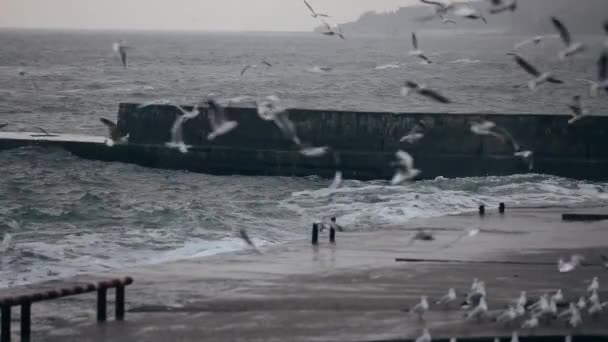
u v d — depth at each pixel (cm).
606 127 5441
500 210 4309
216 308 2519
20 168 5947
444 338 2180
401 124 5616
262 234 3956
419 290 2717
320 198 4956
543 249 3372
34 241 3716
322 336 2252
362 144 5666
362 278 2875
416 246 3425
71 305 2542
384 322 2361
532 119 5488
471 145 5538
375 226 3956
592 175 5422
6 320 2219
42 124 9144
